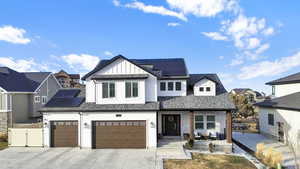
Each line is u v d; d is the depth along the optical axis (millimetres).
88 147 18359
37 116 30344
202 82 21734
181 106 19625
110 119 18469
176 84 21812
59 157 15695
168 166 13703
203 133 20953
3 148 18344
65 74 61594
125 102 19172
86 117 18516
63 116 18625
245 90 63188
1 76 26422
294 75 28984
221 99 20609
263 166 13750
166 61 25484
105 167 13508
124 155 16141
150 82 19891
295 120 19281
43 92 32375
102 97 19203
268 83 31141
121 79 19141
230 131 18938
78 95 21453
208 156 15898
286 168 14156
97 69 19672
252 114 41031
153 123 18234
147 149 17828
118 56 19766
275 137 22969
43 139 18750
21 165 13953
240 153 17156
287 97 24812
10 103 25281
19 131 18984
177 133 21578
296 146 18203
